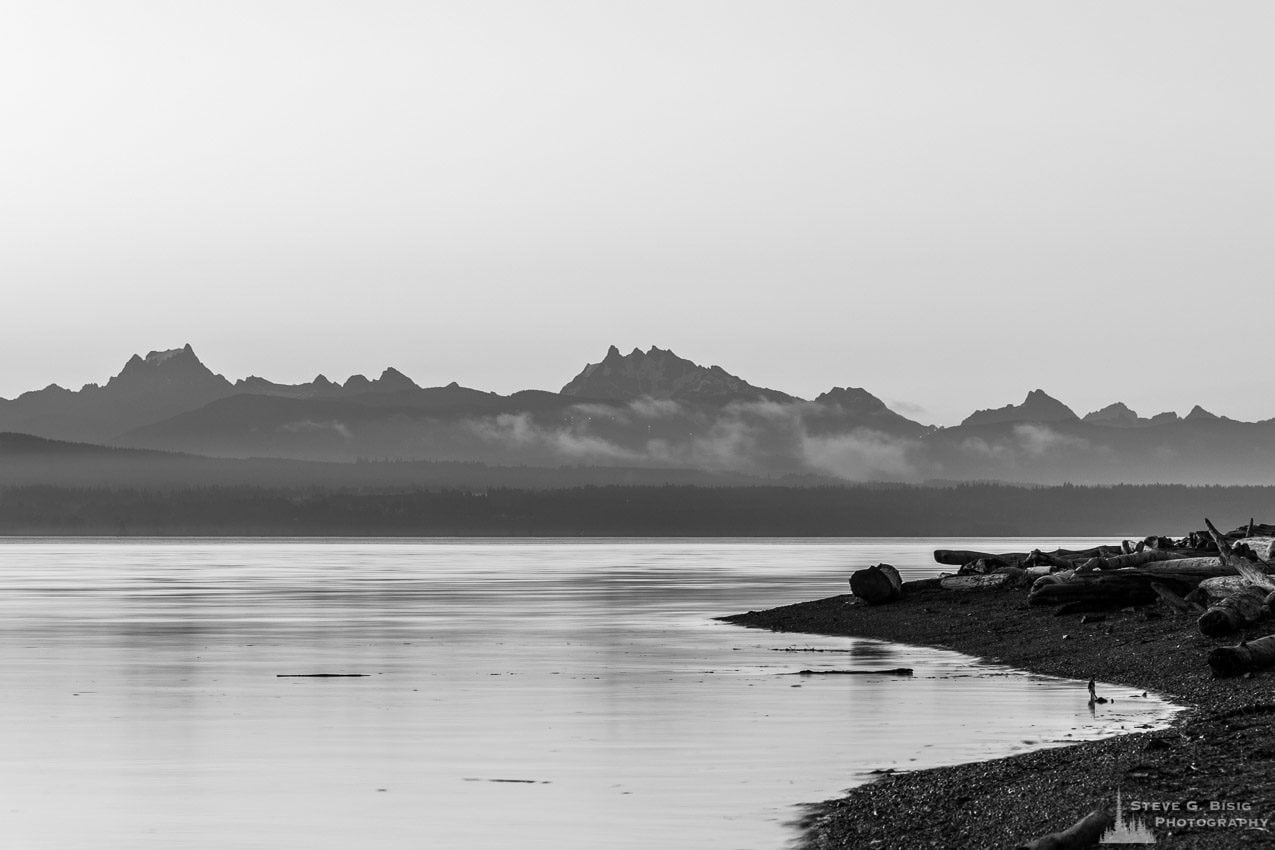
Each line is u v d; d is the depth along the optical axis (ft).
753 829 110.22
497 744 149.89
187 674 216.74
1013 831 101.45
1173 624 226.99
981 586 305.73
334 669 223.30
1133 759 120.06
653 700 183.21
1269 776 108.88
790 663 230.27
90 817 116.67
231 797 124.06
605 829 111.14
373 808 119.34
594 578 622.95
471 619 342.64
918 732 154.51
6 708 177.99
